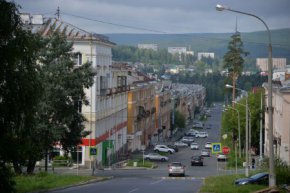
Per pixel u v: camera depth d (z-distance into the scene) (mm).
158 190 44969
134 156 113562
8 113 30516
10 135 31000
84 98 61156
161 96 169750
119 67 112375
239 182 46875
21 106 30828
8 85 30047
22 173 55125
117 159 104688
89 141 83562
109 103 98062
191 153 125812
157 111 164500
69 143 61438
